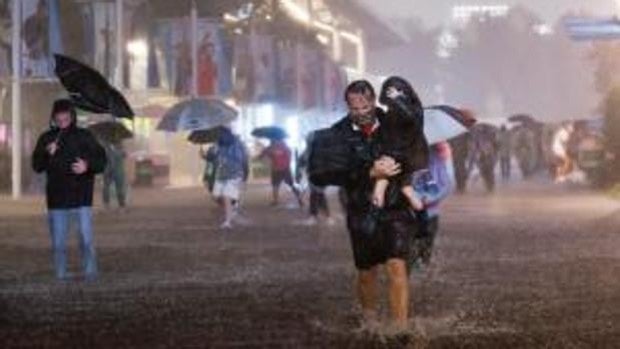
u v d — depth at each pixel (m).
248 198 62.06
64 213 24.00
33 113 72.25
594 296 20.28
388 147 15.35
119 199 49.56
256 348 15.25
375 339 15.70
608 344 15.29
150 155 81.00
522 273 24.00
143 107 79.19
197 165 88.62
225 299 20.30
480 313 18.17
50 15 59.06
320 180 15.82
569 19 49.84
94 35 63.59
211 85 70.56
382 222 15.67
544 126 87.56
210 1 85.56
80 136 23.66
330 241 33.47
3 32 60.62
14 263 27.42
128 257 28.58
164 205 54.28
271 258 28.17
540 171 89.19
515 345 15.22
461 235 34.44
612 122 61.56
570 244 31.17
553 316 17.83
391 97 15.37
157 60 70.81
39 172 23.98
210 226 40.12
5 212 48.12
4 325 17.47
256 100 78.62
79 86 23.06
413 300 19.72
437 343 15.40
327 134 15.74
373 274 16.45
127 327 17.20
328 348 15.15
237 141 40.12
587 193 61.38
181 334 16.47
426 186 18.81
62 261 24.11
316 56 92.69
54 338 16.25
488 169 61.97
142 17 70.81
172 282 23.09
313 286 22.19
